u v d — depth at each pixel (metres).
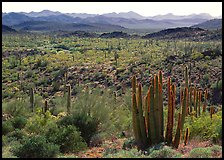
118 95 44.38
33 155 11.76
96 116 16.28
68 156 11.80
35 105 27.72
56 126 15.04
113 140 15.84
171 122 12.91
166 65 61.50
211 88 41.69
